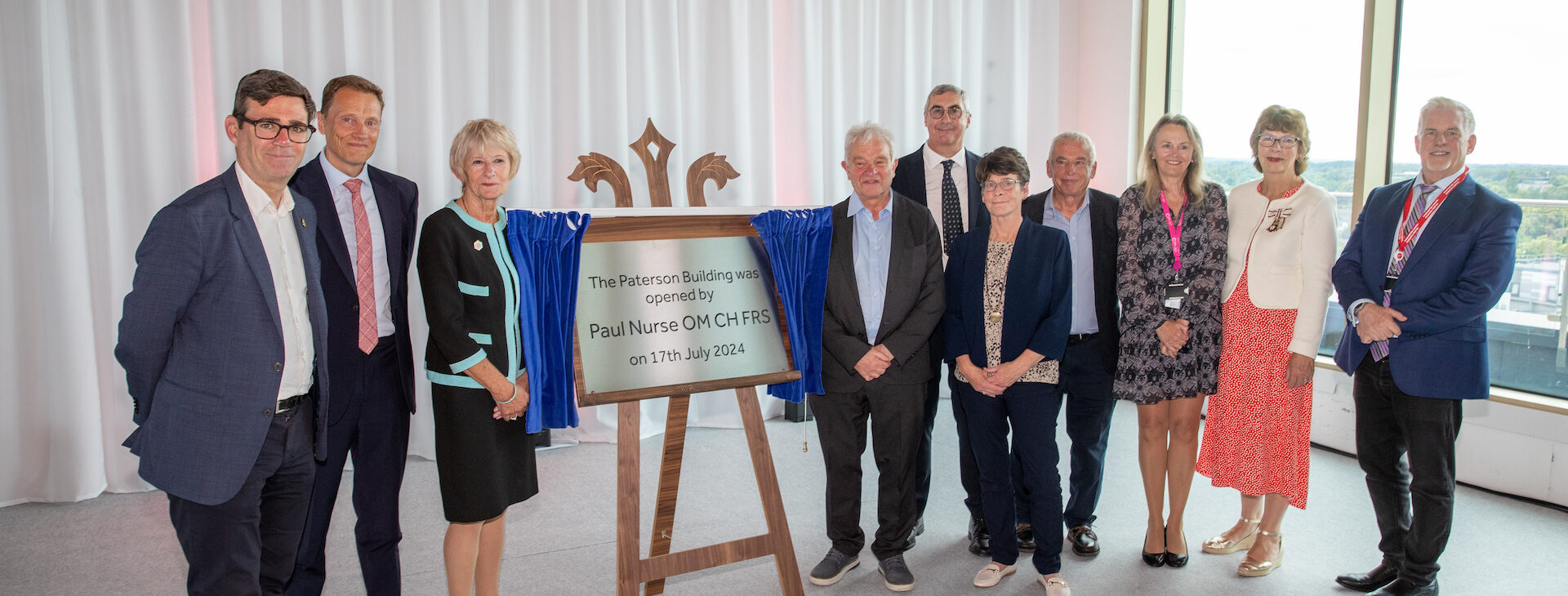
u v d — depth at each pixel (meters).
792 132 4.54
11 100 3.17
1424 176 2.47
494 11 3.87
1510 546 3.00
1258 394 2.68
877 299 2.56
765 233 2.44
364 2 3.68
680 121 4.25
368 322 2.17
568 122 4.01
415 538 3.10
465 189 2.11
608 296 2.30
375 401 2.19
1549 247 3.39
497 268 2.12
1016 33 4.99
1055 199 2.81
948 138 2.97
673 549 3.05
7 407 3.29
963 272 2.57
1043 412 2.52
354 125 2.12
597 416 4.23
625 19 4.05
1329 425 4.07
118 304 3.39
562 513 3.36
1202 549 2.98
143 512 3.31
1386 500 2.63
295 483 1.96
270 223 1.84
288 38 3.58
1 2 3.12
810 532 3.19
